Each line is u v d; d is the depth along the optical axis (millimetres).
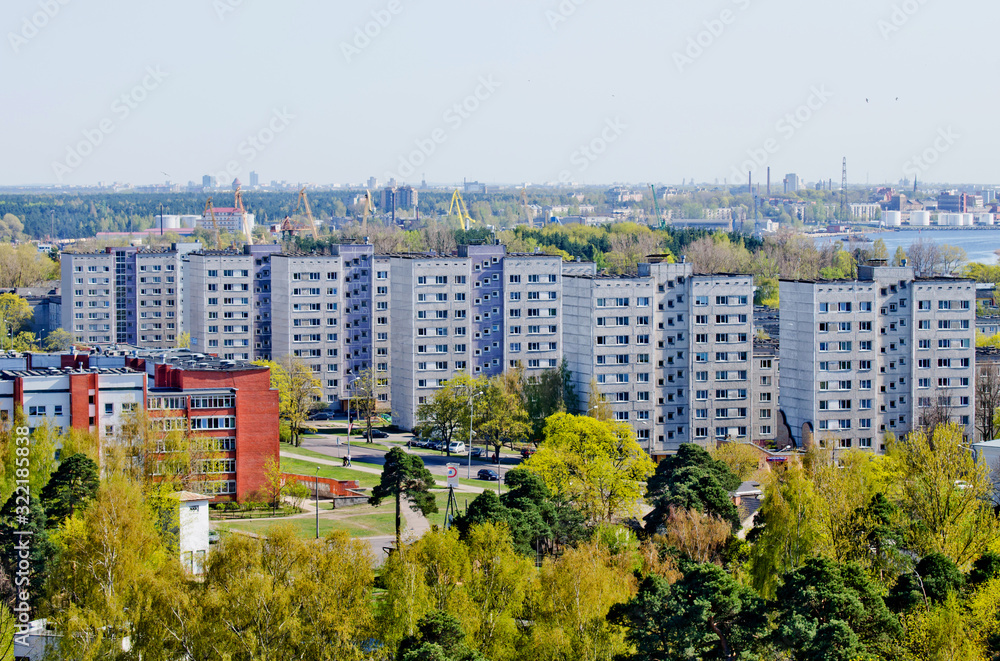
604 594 153250
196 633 142000
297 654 142500
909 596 151250
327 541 155375
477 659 138000
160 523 193500
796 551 177000
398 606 147250
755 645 137250
